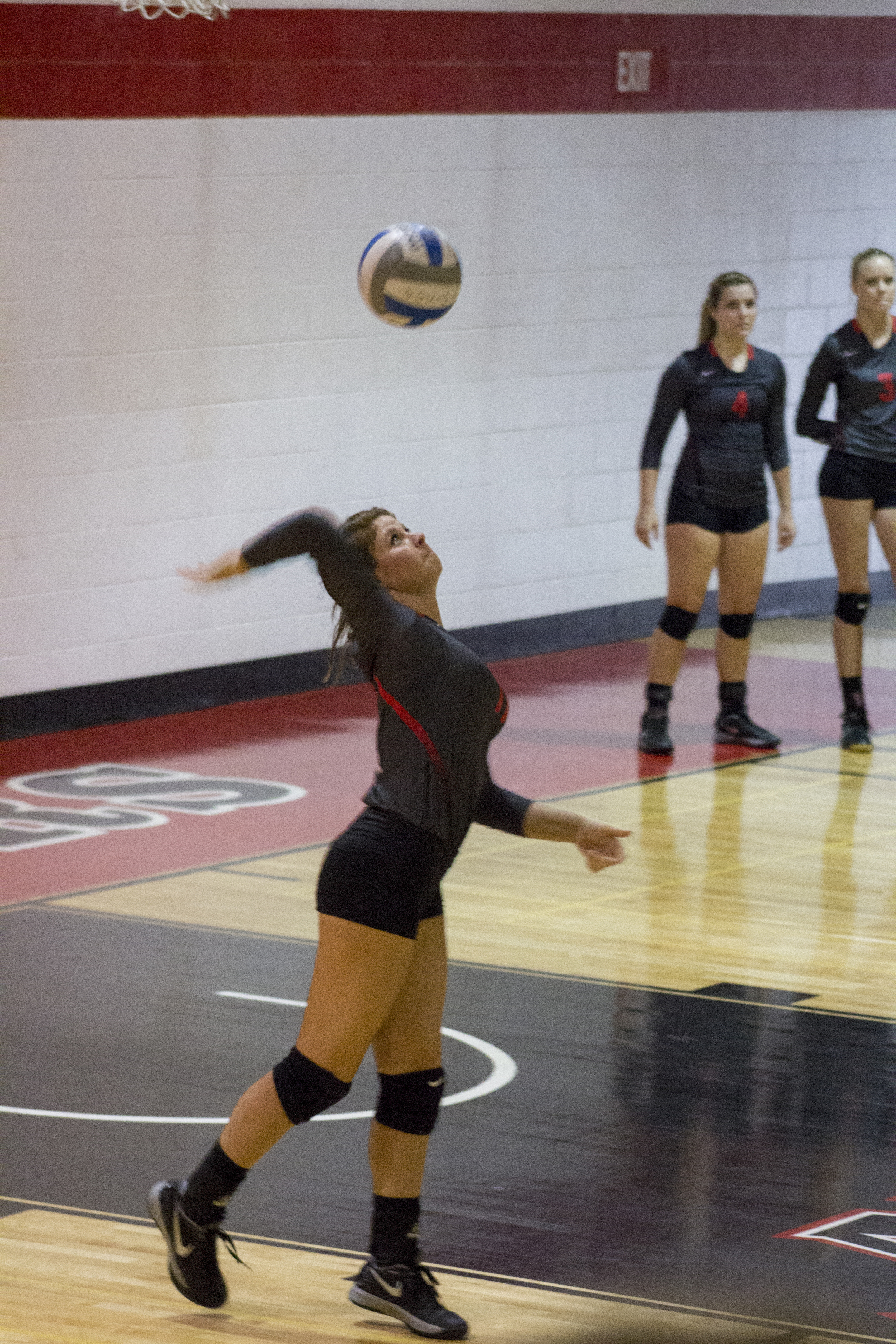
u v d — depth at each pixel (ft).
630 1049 45.91
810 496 113.19
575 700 90.63
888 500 79.15
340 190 89.61
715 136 104.58
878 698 91.25
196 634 87.56
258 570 31.45
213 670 88.48
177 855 64.13
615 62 99.35
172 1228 30.50
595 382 101.40
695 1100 42.63
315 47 87.76
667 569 107.45
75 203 80.64
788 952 54.44
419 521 94.94
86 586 83.20
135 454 83.92
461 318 95.14
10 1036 46.11
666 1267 33.55
